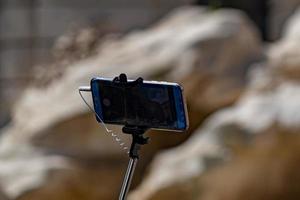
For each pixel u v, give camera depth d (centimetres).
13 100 1908
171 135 1266
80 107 1264
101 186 1232
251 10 1778
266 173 1088
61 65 1392
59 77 1377
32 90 1411
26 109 1352
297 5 1616
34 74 1510
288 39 1198
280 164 1082
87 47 1405
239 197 1091
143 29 1914
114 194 1237
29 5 1969
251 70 1258
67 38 1435
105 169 1240
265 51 1331
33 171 1201
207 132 1123
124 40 1408
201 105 1256
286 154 1077
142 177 1248
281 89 1123
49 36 1952
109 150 1252
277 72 1146
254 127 1077
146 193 1096
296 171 1087
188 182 1077
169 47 1292
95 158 1255
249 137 1073
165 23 1409
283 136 1066
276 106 1091
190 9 1576
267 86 1139
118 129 1236
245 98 1182
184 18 1387
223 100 1248
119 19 1922
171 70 1259
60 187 1195
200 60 1252
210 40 1266
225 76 1255
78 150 1258
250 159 1080
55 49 1447
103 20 1866
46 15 1953
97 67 1320
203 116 1262
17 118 1369
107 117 527
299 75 1130
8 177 1191
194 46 1263
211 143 1101
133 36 1434
